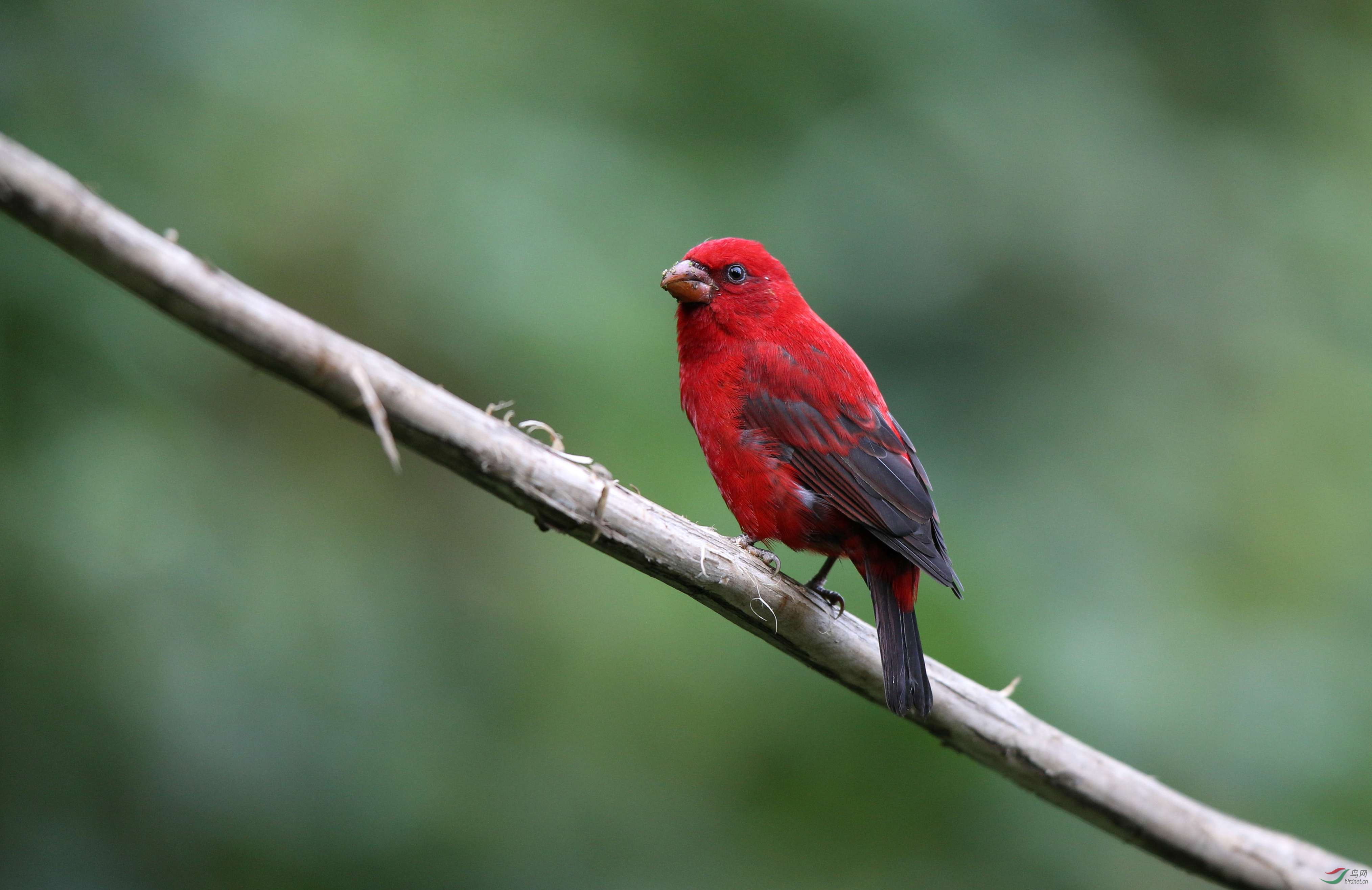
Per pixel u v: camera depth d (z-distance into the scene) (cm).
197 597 988
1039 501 1283
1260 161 1556
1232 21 1647
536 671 1119
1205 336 1434
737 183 1262
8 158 468
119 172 1057
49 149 1019
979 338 1376
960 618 1105
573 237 1152
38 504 920
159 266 494
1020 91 1412
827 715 1112
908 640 797
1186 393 1399
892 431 910
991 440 1333
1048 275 1398
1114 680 1109
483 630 1139
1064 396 1357
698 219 1210
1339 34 1731
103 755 949
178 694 966
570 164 1194
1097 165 1422
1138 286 1427
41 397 938
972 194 1360
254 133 1147
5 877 909
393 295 1134
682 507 1070
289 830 993
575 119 1224
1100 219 1411
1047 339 1389
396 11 1243
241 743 982
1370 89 1664
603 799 1093
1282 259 1485
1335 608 1266
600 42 1274
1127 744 1083
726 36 1316
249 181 1134
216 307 507
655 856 1086
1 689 928
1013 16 1462
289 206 1141
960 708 791
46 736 936
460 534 1182
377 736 1037
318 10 1205
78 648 945
